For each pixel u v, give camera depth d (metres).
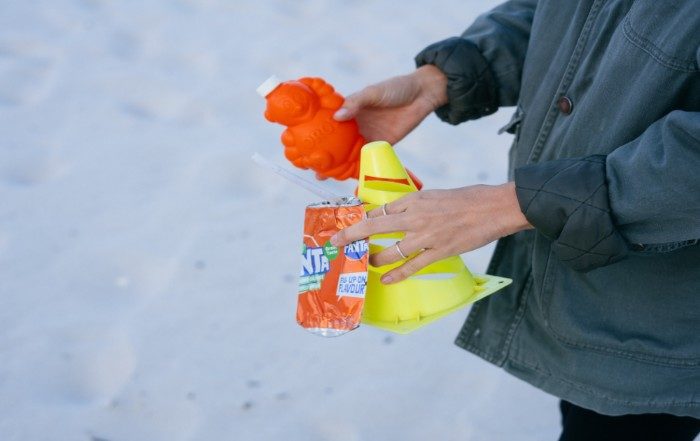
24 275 2.16
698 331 1.15
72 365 1.91
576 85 1.13
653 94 1.03
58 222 2.37
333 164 1.27
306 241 1.08
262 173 2.64
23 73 3.01
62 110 2.86
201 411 1.83
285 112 1.23
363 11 3.72
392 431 1.83
